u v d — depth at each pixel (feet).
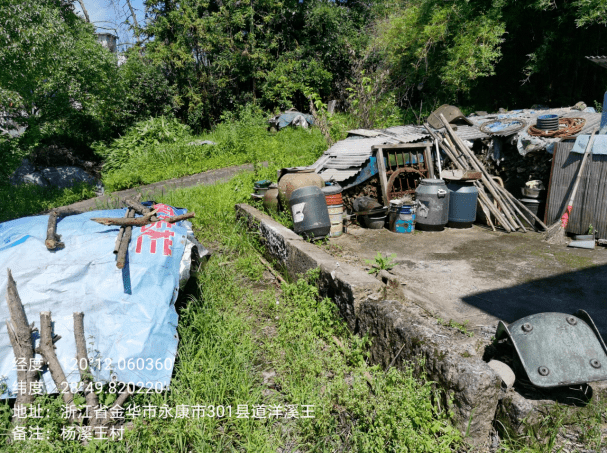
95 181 49.34
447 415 10.25
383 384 11.25
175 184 39.58
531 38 49.90
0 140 38.55
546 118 25.86
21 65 35.81
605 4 37.58
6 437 10.24
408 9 58.75
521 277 17.92
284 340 14.35
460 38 50.19
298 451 10.19
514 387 10.99
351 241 23.68
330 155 30.66
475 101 56.08
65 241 13.12
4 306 11.89
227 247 23.70
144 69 68.95
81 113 51.57
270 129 67.36
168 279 13.48
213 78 77.82
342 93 75.87
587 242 21.29
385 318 12.58
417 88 62.54
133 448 10.07
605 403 10.48
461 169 27.40
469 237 23.95
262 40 80.28
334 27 78.84
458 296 16.31
